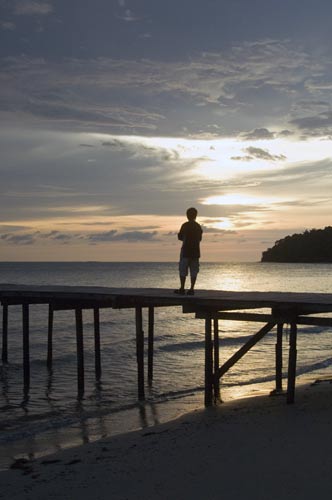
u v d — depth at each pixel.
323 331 33.66
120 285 77.75
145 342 28.86
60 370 21.17
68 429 12.67
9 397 16.67
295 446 9.05
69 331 33.19
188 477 8.00
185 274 14.68
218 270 163.25
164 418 13.35
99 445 10.47
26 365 18.62
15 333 32.59
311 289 71.00
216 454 9.00
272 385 16.94
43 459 9.77
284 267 196.62
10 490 8.09
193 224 14.67
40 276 109.25
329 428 10.02
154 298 14.50
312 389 14.66
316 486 7.19
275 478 7.61
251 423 10.93
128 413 14.12
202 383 18.20
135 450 9.79
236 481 7.64
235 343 28.30
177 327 36.91
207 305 13.59
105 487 7.91
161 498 7.27
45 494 7.80
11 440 11.77
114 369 21.28
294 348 12.42
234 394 15.56
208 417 12.03
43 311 44.06
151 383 18.39
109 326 35.94
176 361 23.02
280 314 12.55
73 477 8.50
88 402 15.80
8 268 171.38
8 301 18.97
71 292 16.67
